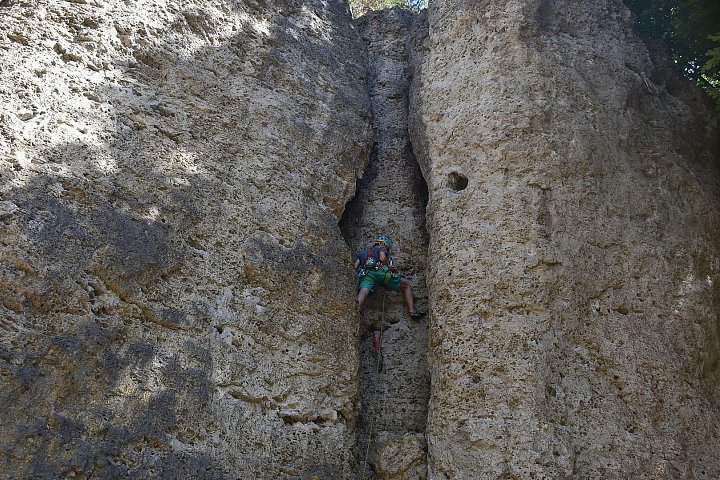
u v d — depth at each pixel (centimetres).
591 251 633
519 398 566
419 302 712
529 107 674
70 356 459
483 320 605
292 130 680
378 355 674
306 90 720
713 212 703
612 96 712
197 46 652
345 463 577
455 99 721
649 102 743
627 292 632
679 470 572
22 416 428
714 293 671
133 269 513
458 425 577
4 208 467
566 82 697
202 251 567
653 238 657
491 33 727
